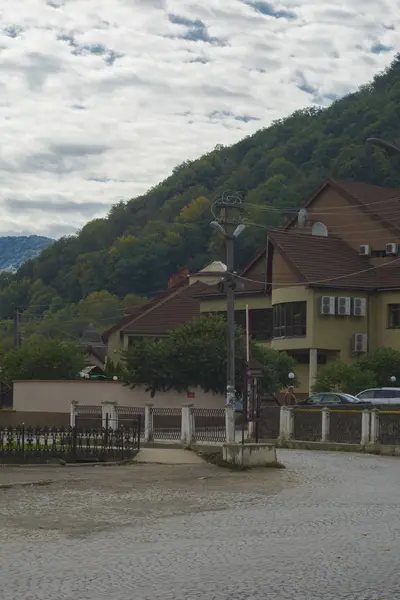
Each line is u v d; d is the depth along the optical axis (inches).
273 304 2432.3
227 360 1738.4
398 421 1353.3
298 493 834.8
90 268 5718.5
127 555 510.0
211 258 5285.4
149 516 679.1
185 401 1862.7
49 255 6333.7
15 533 593.9
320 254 2456.9
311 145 5492.1
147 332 2923.2
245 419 1209.4
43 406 1934.1
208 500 779.4
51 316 5477.4
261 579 442.6
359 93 6284.5
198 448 1279.5
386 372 2196.1
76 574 456.4
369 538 567.2
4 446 1099.3
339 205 2662.4
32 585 430.0
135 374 1860.2
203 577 448.1
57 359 2107.5
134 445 1216.2
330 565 476.4
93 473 1003.9
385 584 431.2
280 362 1996.8
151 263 5438.0
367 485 904.3
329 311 2335.1
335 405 1631.4
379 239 2551.7
